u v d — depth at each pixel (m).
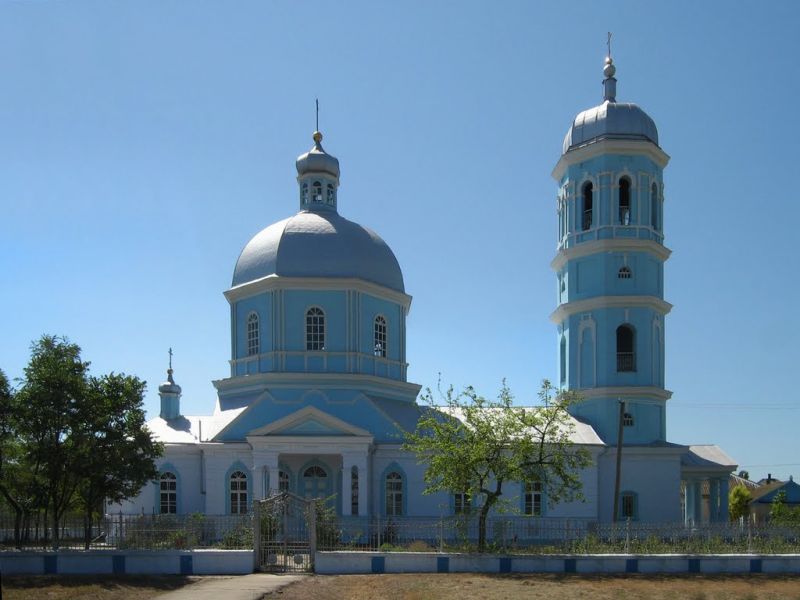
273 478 40.03
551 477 39.44
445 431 33.53
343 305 45.94
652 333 45.50
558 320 48.47
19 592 24.47
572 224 46.62
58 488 33.88
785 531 32.78
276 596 23.38
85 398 32.03
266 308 46.00
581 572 29.28
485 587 25.17
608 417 44.56
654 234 46.00
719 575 28.75
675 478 44.00
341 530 33.88
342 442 40.56
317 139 52.03
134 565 29.05
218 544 32.59
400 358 48.81
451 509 41.91
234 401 46.06
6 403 31.73
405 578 27.16
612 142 45.03
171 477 41.97
